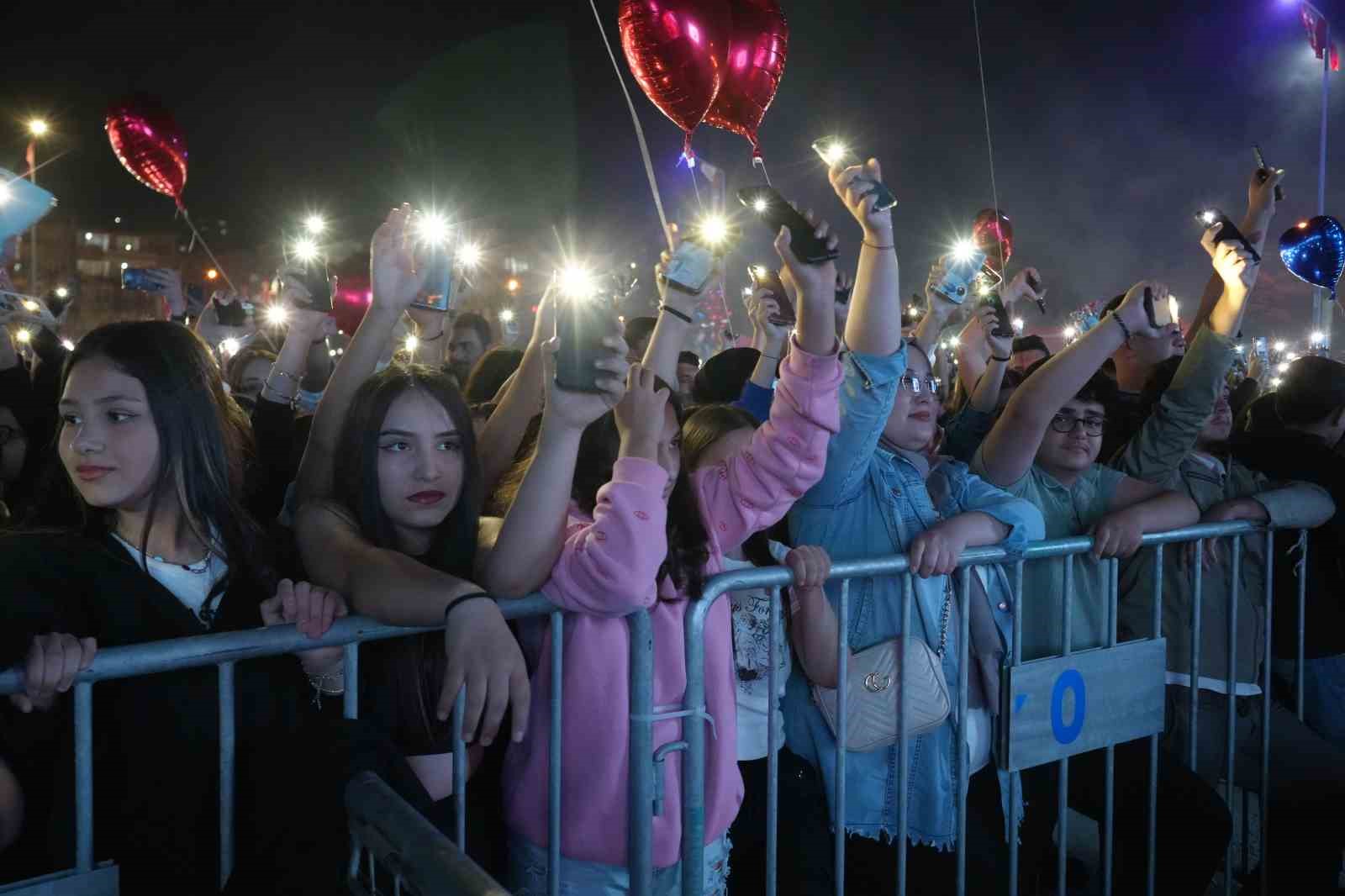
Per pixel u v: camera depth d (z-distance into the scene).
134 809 1.97
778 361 3.79
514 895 2.36
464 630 1.96
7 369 3.75
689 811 2.36
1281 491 3.64
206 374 2.16
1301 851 3.60
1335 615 3.86
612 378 2.02
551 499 2.08
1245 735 3.67
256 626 2.15
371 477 2.27
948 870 2.95
